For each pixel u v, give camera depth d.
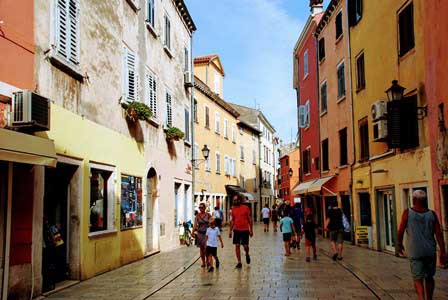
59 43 10.20
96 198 12.79
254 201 54.88
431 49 12.95
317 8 30.38
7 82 8.30
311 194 29.98
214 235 13.50
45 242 9.88
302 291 9.94
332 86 24.62
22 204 8.80
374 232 18.36
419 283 7.60
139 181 16.22
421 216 7.70
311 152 29.91
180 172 22.70
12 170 8.52
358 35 20.09
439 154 12.51
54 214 11.05
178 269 13.39
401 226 7.84
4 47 8.26
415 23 14.13
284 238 17.47
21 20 8.80
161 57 19.55
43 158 7.95
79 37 11.42
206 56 41.94
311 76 29.77
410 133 14.44
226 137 43.34
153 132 18.20
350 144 21.33
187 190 25.02
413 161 14.44
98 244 12.42
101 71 12.96
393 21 15.97
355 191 20.70
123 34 14.87
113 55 13.94
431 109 13.09
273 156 70.00
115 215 13.72
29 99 8.23
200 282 11.34
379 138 15.17
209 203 37.28
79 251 11.22
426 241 7.59
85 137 11.66
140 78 16.56
